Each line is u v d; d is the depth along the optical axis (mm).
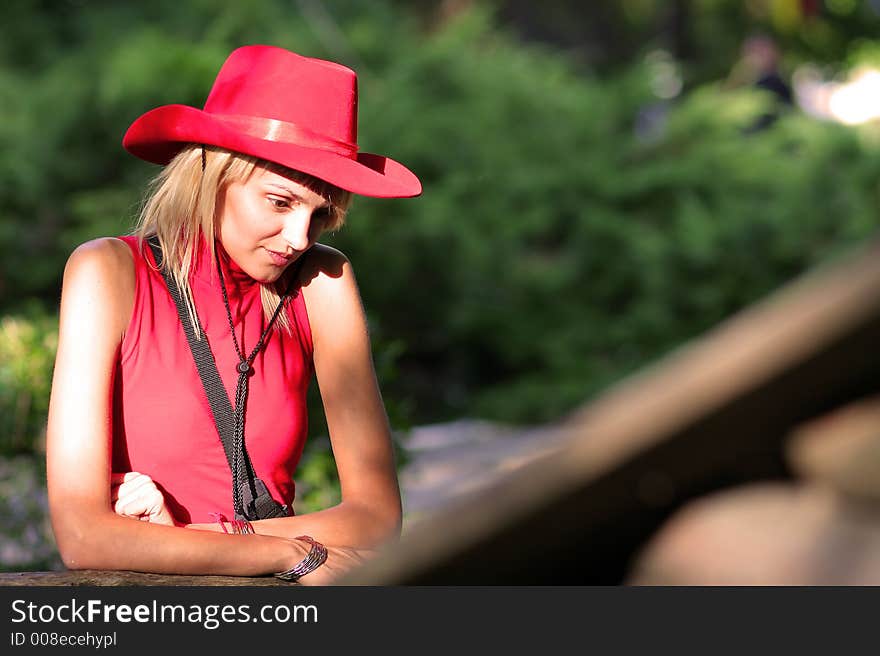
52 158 15234
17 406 5918
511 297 14977
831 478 733
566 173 15367
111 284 3527
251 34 17016
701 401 706
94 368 3439
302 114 3598
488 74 16906
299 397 3748
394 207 14789
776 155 15789
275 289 3777
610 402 744
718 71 25891
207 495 3547
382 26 18172
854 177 14945
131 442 3541
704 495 756
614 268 14891
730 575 734
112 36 16797
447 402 14789
